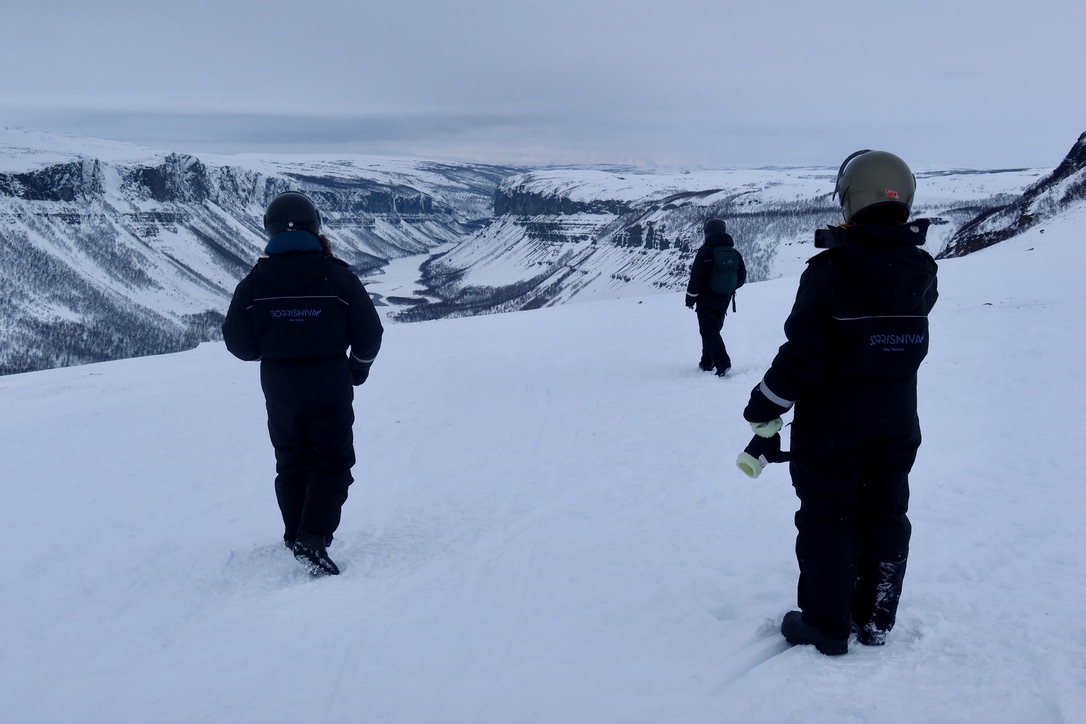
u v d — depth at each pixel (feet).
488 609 10.67
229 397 30.45
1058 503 12.69
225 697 8.22
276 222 12.19
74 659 9.37
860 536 8.52
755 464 8.62
